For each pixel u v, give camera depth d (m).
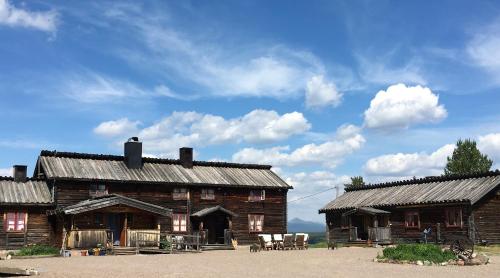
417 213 42.12
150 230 39.72
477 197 37.69
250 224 47.97
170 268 23.64
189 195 45.66
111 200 38.12
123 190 43.06
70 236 36.66
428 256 26.52
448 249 29.06
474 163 55.69
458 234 38.69
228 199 47.41
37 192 40.78
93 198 39.72
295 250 39.56
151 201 44.00
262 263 26.80
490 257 29.83
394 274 21.11
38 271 21.83
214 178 47.69
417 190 44.88
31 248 36.00
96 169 43.28
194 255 34.03
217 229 47.03
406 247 28.02
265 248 40.28
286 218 49.81
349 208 47.38
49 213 39.59
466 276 20.39
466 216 38.22
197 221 45.97
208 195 46.56
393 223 44.19
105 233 37.69
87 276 19.83
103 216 39.84
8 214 38.75
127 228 39.41
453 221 39.34
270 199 49.47
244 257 31.42
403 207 43.03
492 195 39.38
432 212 40.97
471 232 37.75
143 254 36.50
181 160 48.81
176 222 44.75
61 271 21.95
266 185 48.88
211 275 20.47
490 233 38.56
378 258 27.72
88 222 39.28
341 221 48.78
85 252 35.78
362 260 28.33
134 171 44.91
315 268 23.89
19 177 41.53
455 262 25.55
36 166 45.62
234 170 51.00
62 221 39.06
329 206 50.59
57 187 40.19
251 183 48.53
